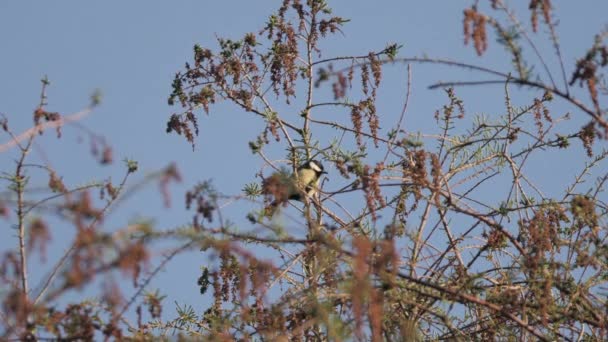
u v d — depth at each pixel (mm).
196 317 13453
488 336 12742
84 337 9805
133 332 11344
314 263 12711
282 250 13461
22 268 9773
